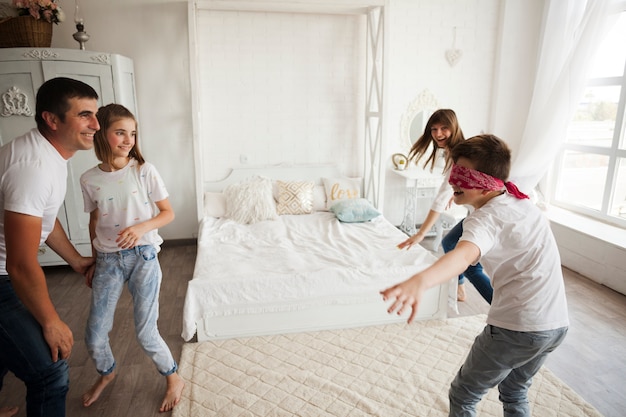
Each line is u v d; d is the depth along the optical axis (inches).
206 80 156.3
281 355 92.4
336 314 101.3
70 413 75.7
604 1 132.3
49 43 131.4
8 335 50.4
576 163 167.8
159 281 74.6
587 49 137.9
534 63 175.6
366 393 80.9
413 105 173.3
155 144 157.6
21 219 48.5
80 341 98.6
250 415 74.9
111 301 71.9
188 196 164.1
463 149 56.7
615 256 127.8
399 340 98.4
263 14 155.1
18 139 51.9
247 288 95.4
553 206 176.1
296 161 169.5
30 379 52.0
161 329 104.1
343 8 149.2
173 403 77.6
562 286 55.7
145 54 149.6
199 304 94.3
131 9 145.9
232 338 98.3
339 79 165.5
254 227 138.5
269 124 164.2
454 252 49.1
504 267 55.2
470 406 60.1
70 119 51.8
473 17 169.6
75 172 132.2
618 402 80.9
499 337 55.2
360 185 166.1
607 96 153.2
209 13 151.4
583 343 100.3
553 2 152.6
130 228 65.5
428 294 105.5
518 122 181.2
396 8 163.0
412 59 168.9
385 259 109.6
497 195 56.7
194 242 167.3
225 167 165.0
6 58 120.3
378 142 159.6
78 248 136.8
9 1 132.0
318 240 126.5
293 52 159.9
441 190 97.3
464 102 177.6
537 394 81.7
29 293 49.3
